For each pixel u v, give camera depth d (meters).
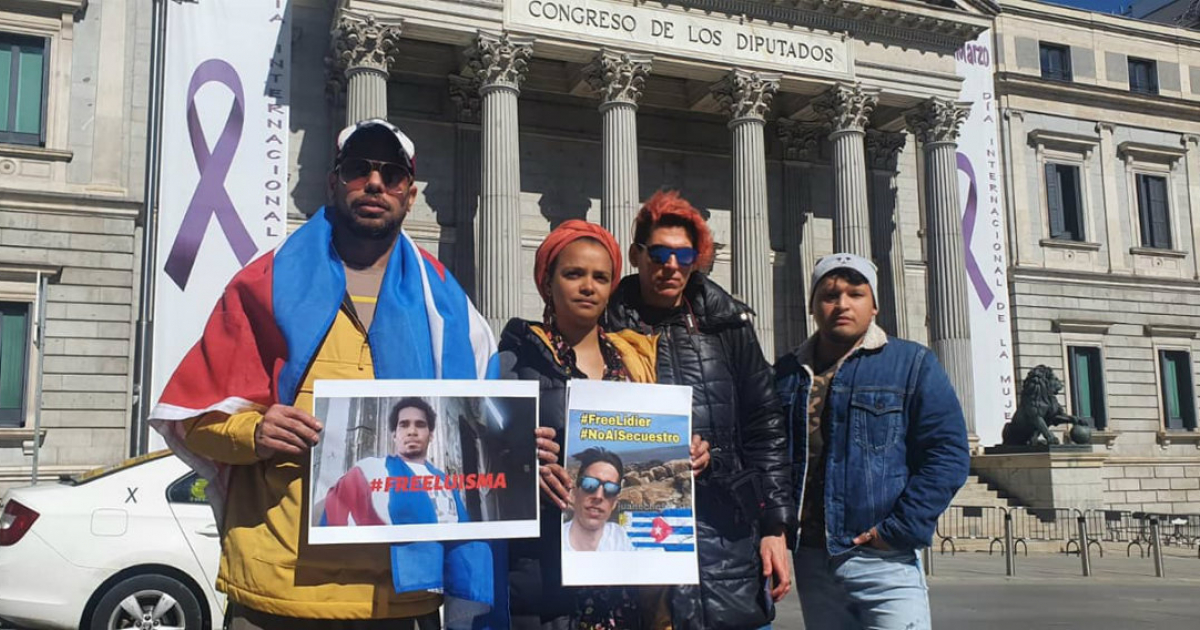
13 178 26.47
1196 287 41.84
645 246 4.51
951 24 32.94
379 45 26.44
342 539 3.47
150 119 26.48
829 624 5.02
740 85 30.27
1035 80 39.72
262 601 3.54
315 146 29.78
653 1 29.64
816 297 5.18
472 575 3.67
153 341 25.00
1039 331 38.53
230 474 3.76
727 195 36.09
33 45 27.39
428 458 3.61
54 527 8.94
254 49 27.14
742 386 4.52
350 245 3.99
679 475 4.10
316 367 3.72
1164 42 42.94
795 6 31.17
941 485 4.67
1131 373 40.09
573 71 32.56
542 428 3.85
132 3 28.38
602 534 3.96
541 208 33.22
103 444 26.14
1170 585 16.81
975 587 16.08
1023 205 39.12
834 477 4.93
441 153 31.91
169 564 9.13
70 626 8.80
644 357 4.44
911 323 37.12
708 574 4.16
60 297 26.41
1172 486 39.91
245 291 3.75
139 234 27.42
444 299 4.04
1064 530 26.25
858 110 31.62
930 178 33.09
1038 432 28.22
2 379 25.83
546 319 4.46
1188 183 42.75
